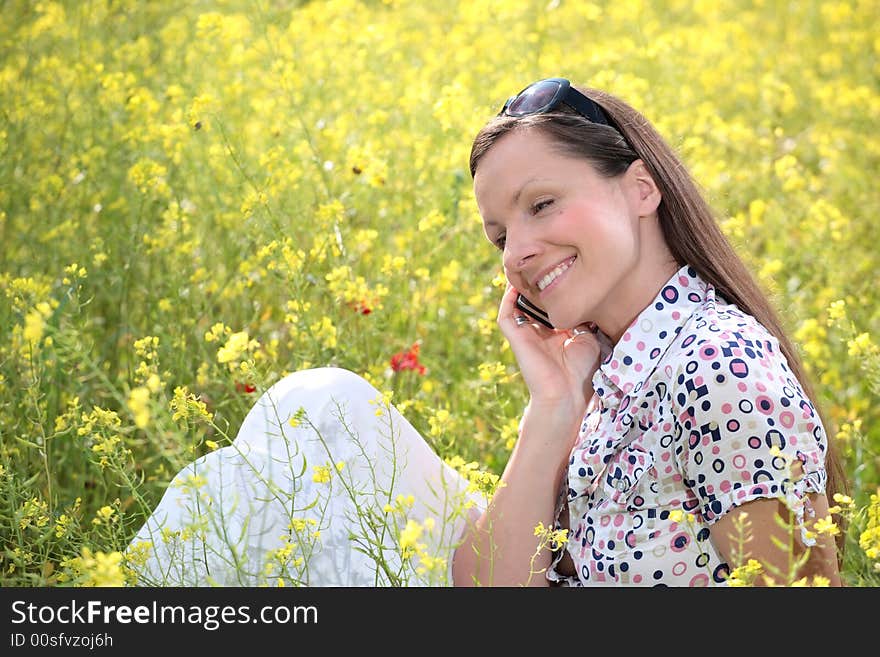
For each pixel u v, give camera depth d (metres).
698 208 3.43
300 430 3.62
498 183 3.36
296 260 5.07
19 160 6.89
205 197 6.71
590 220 3.28
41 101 6.98
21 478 4.28
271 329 5.99
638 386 3.25
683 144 7.08
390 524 3.55
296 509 3.56
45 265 6.14
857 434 4.64
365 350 5.46
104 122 7.04
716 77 9.27
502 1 8.21
